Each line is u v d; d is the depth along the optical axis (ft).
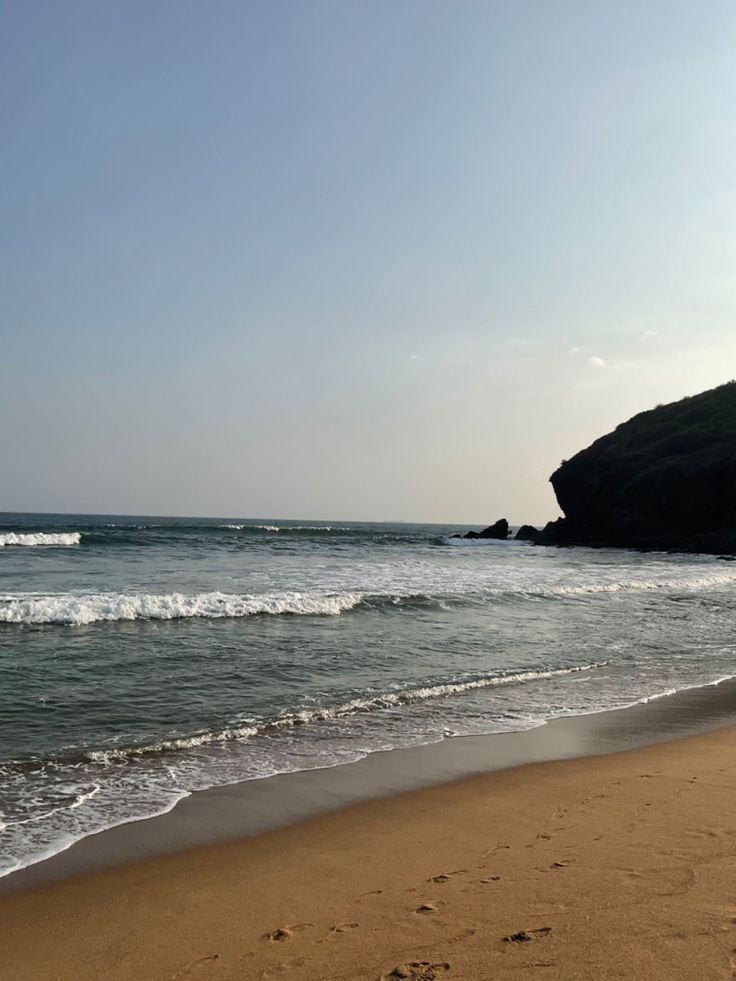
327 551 131.64
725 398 241.96
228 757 23.47
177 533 169.48
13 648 37.27
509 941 11.37
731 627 56.85
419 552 143.54
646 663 41.78
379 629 48.14
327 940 12.00
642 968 10.15
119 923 13.02
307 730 26.76
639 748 25.62
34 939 12.43
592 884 13.58
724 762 23.62
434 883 14.37
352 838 17.25
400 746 25.25
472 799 20.06
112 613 47.11
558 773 22.48
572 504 231.30
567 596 71.36
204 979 10.93
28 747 23.39
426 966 10.75
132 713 27.61
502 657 41.60
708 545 170.50
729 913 11.85
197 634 43.14
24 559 92.07
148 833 17.46
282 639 42.93
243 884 14.69
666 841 16.01
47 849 16.42
